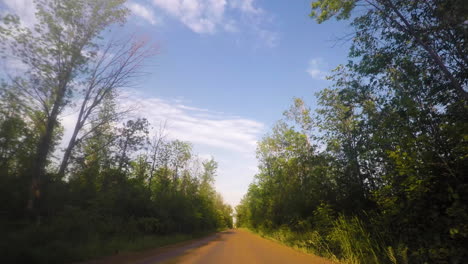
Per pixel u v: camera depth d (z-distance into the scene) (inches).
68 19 507.2
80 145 593.6
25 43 465.1
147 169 995.3
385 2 336.2
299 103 830.5
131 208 749.3
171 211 960.9
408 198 251.3
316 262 335.3
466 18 271.1
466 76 298.8
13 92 471.8
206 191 1812.3
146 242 583.2
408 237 251.8
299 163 812.0
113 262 324.2
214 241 825.5
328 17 366.9
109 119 638.5
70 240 399.5
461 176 214.8
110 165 784.9
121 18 568.4
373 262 294.8
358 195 493.7
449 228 205.8
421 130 274.7
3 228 360.2
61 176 538.3
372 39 397.1
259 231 1393.9
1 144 468.4
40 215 468.4
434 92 337.4
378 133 380.5
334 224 446.3
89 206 637.3
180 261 334.0
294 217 724.7
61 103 510.3
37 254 275.0
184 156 1257.4
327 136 611.2
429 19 320.2
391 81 405.7
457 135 214.5
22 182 477.1
